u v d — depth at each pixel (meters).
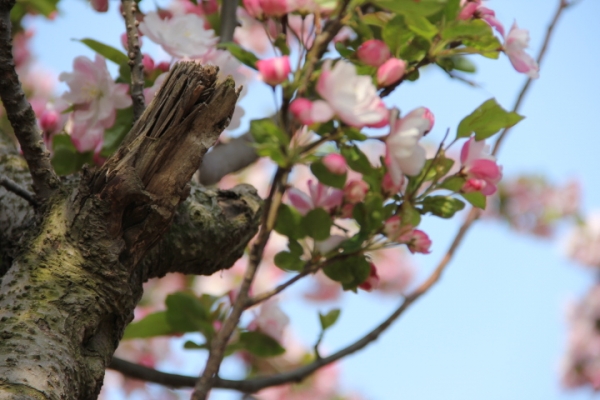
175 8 3.14
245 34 3.80
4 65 2.94
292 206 2.98
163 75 3.04
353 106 2.92
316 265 2.97
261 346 3.11
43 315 2.88
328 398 4.32
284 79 2.93
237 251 3.04
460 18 2.97
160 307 3.53
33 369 2.86
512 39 2.97
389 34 2.96
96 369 2.89
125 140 2.91
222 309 3.11
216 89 2.91
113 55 3.06
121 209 2.90
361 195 2.97
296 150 2.93
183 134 2.91
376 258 4.77
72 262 2.90
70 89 3.05
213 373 2.94
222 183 4.70
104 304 2.90
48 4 3.27
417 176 2.97
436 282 3.11
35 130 2.95
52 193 2.95
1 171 3.03
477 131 2.97
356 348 3.09
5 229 2.99
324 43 2.94
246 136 3.17
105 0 3.08
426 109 2.97
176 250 3.01
